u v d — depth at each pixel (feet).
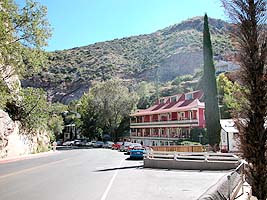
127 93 255.50
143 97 321.93
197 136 151.74
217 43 271.90
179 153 74.28
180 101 193.26
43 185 45.91
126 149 133.39
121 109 249.34
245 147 21.75
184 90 302.66
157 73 411.54
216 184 26.53
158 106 213.05
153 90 356.59
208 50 105.40
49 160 100.83
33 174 60.70
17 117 140.46
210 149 96.37
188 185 46.09
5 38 77.05
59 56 553.23
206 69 104.99
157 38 551.18
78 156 119.03
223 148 122.52
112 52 547.90
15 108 140.05
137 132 228.63
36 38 84.23
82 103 295.69
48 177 55.72
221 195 24.45
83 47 586.45
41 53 87.30
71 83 494.59
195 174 61.26
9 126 124.06
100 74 491.72
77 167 74.90
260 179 21.16
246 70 22.21
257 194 21.21
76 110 369.91
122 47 561.43
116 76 477.36
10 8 80.79
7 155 119.65
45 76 502.38
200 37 488.44
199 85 252.83
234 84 23.67
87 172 63.93
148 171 66.59
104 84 254.88
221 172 65.46
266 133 21.29
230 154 71.05
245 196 35.09
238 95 22.52
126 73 479.82
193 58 438.81
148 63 483.51
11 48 79.71
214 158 71.67
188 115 170.60
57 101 474.49
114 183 48.06
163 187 44.11
